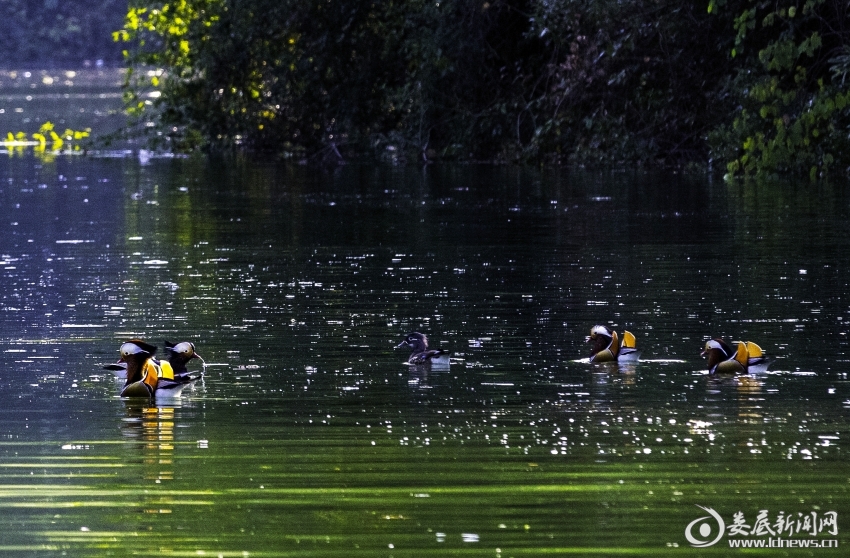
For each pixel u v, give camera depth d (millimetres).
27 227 57000
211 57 104000
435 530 19203
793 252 45969
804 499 20312
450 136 96750
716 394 26484
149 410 25625
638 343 31391
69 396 26812
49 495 20672
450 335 32500
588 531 19156
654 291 38344
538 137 88812
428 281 40781
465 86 94438
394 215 60688
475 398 26312
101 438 23672
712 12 73375
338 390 27078
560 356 30047
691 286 39156
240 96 106250
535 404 25844
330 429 24156
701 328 33000
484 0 91688
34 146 116125
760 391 26688
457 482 21156
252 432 24016
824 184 71188
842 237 49750
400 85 101062
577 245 48812
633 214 59156
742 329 32781
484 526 19344
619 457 22359
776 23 76750
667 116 85125
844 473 21422
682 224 54938
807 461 22047
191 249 49250
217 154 106938
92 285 40656
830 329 32625
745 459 22188
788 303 36156
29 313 36031
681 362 29328
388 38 100375
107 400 26438
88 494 20719
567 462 22125
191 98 107625
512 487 20891
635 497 20438
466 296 38000
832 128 72750
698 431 23797
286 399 26391
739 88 76625
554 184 75500
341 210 63438
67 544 18781
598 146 87188
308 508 20062
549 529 19234
